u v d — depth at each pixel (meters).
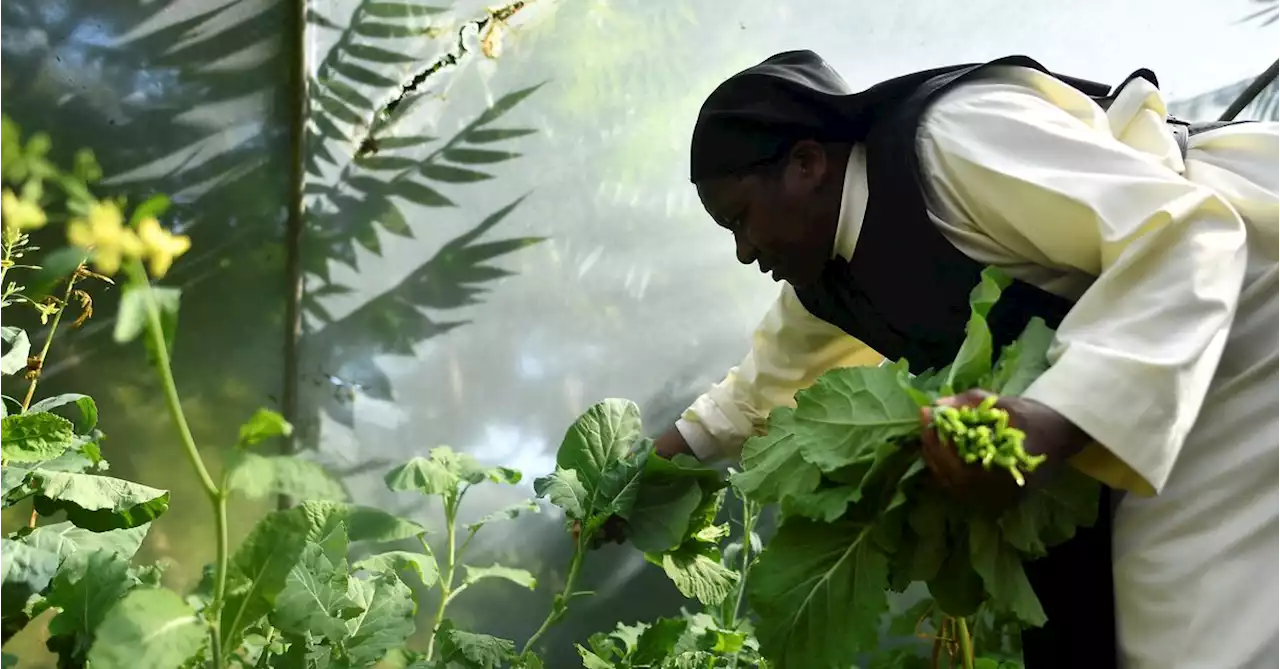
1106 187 0.55
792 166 0.71
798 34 1.21
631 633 0.92
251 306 1.06
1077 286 0.63
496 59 1.15
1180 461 0.60
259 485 0.50
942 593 0.57
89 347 0.96
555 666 1.12
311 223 1.10
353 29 1.12
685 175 1.20
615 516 0.81
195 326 1.03
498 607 1.11
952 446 0.47
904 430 0.52
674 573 0.80
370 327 1.11
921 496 0.54
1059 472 0.52
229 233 1.06
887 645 1.18
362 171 1.12
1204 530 0.59
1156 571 0.60
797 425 0.57
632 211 1.18
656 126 1.19
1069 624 0.65
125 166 1.00
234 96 1.07
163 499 0.69
